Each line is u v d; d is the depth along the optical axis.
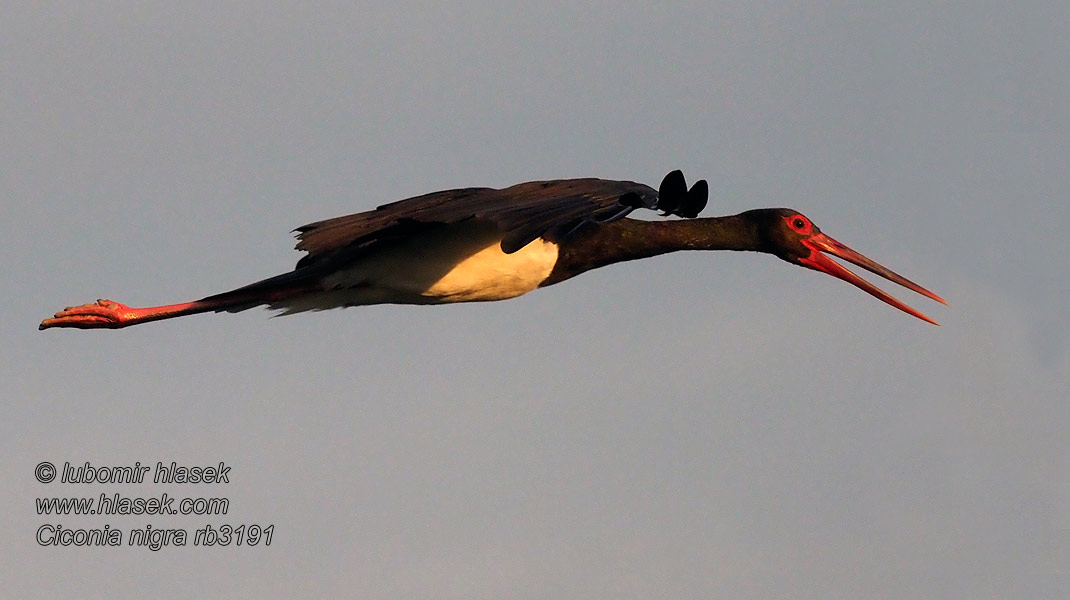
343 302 13.95
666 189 11.90
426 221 11.90
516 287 13.98
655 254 15.13
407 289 13.72
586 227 14.55
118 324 13.97
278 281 13.79
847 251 15.84
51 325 13.92
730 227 15.66
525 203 12.04
